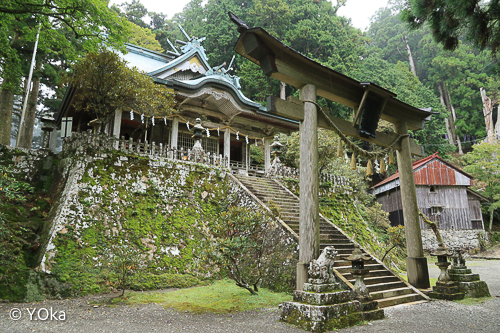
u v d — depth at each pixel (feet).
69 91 46.78
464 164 120.37
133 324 19.56
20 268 27.50
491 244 87.92
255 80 98.78
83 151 36.09
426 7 21.16
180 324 19.65
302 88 26.94
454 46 22.62
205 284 34.37
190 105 58.85
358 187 82.02
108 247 32.27
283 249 31.99
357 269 22.48
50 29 39.29
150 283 31.71
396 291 28.30
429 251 81.35
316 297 19.22
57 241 29.96
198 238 38.68
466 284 30.01
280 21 107.24
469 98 137.28
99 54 36.04
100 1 35.22
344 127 29.99
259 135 68.80
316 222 23.90
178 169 42.34
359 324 19.70
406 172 35.32
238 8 117.50
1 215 28.86
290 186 53.98
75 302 25.71
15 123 81.51
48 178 38.78
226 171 47.29
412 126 38.17
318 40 101.91
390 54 182.39
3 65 43.47
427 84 153.79
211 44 112.16
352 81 29.19
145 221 36.35
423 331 18.34
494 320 21.06
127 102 47.96
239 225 30.25
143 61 68.85
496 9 19.43
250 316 21.72
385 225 75.10
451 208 85.40
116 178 37.04
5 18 36.06
